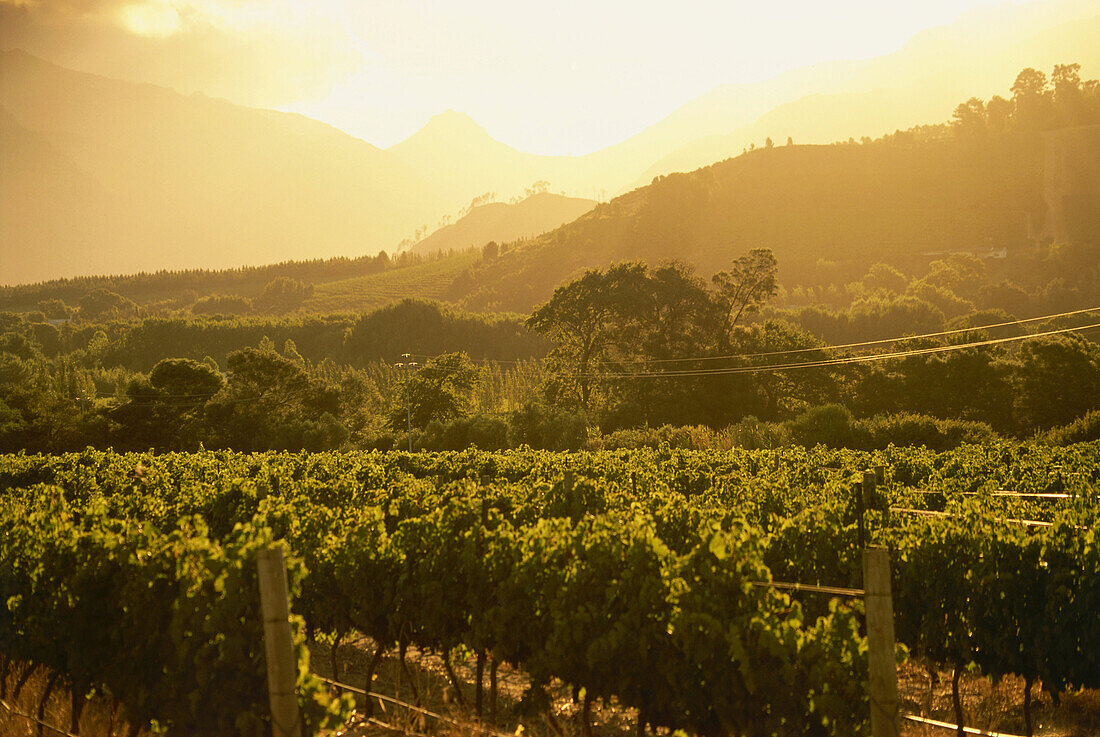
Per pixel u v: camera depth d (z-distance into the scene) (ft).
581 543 25.86
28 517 34.50
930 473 76.84
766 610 22.33
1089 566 29.25
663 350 220.64
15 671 31.65
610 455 114.62
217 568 21.21
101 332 562.25
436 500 41.27
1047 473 69.00
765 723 21.86
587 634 24.56
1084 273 568.82
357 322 522.06
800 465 84.89
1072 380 181.27
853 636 20.68
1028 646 29.43
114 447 208.13
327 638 35.14
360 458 108.68
